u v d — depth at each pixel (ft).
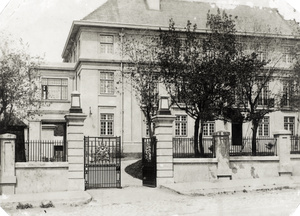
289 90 92.79
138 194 57.98
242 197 54.85
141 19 116.16
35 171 57.41
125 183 68.64
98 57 112.88
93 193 58.65
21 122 80.43
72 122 59.88
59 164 58.59
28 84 92.07
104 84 113.60
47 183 57.88
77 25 111.45
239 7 101.55
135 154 110.11
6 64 84.69
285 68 91.61
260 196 55.52
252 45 88.99
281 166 69.15
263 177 68.18
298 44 91.91
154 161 64.59
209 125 114.73
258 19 97.30
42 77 115.96
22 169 56.85
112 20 113.70
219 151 66.49
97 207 50.19
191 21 117.39
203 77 73.51
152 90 92.38
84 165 60.34
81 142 59.98
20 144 76.33
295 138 78.59
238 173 67.10
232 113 78.23
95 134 111.34
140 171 80.23
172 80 77.61
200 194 56.85
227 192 57.82
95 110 111.86
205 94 73.92
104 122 112.78
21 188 56.49
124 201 53.26
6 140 56.13
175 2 123.34
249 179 66.18
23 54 89.81
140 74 94.89
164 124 64.75
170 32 83.15
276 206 49.70
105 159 63.21
